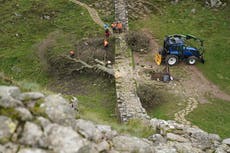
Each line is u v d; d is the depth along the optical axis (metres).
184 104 23.61
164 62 28.16
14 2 37.94
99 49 30.33
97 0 38.38
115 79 25.72
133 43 30.48
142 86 24.34
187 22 34.97
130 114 20.92
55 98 8.32
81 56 29.50
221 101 24.25
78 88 26.89
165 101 23.91
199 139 13.58
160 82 25.80
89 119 11.00
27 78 28.88
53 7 37.12
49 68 29.30
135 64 27.91
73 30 33.75
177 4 37.72
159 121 14.99
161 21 35.16
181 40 27.84
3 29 34.38
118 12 35.97
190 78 26.61
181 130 14.14
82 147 7.27
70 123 7.98
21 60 30.59
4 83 9.48
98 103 24.39
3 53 31.45
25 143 7.00
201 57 28.42
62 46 31.41
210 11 36.53
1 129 7.05
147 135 12.41
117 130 11.03
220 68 28.06
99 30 33.41
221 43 31.38
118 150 8.86
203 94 24.94
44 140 7.14
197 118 21.95
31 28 34.47
